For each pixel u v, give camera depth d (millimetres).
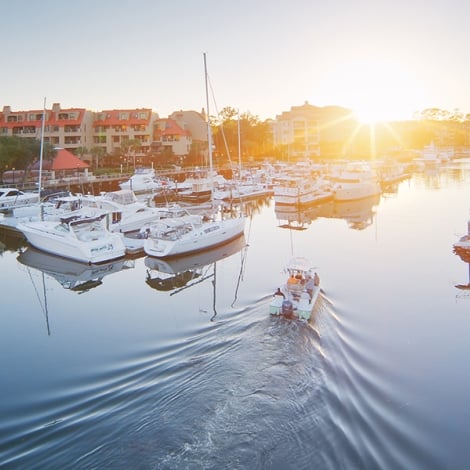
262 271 27906
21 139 62406
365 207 52812
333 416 12844
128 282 27219
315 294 20562
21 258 33125
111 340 18938
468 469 11094
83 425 12773
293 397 13703
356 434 12180
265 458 11359
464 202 53500
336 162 94438
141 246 33562
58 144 84938
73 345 18688
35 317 22094
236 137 109125
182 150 93688
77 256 31516
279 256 31500
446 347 17422
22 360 17500
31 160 62312
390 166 83875
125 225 40094
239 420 12688
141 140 90562
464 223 41094
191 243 32438
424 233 37469
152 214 41969
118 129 90875
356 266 28312
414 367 15891
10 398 14625
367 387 14445
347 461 11242
